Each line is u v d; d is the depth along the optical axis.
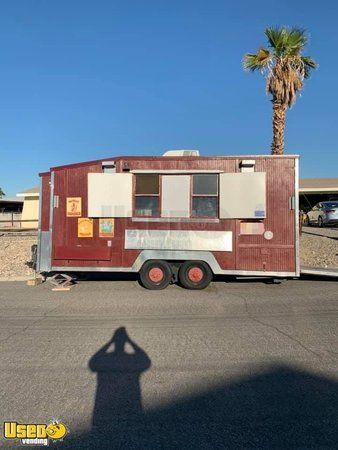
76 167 10.89
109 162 10.71
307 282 11.34
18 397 4.50
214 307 8.56
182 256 10.52
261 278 11.19
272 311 8.17
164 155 10.96
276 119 16.81
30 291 10.45
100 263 10.78
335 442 3.60
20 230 28.94
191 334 6.70
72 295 9.91
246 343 6.23
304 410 4.16
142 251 10.62
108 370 5.23
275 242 10.34
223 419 4.00
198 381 4.87
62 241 10.90
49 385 4.79
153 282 10.60
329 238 17.70
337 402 4.32
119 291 10.36
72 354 5.81
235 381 4.87
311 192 36.56
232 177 10.39
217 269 10.44
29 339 6.49
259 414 4.09
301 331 6.81
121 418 4.04
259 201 10.32
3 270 13.70
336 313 7.96
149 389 4.66
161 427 3.87
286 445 3.55
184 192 10.55
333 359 5.54
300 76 16.88
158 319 7.65
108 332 6.84
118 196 10.67
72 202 10.88
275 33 16.83
